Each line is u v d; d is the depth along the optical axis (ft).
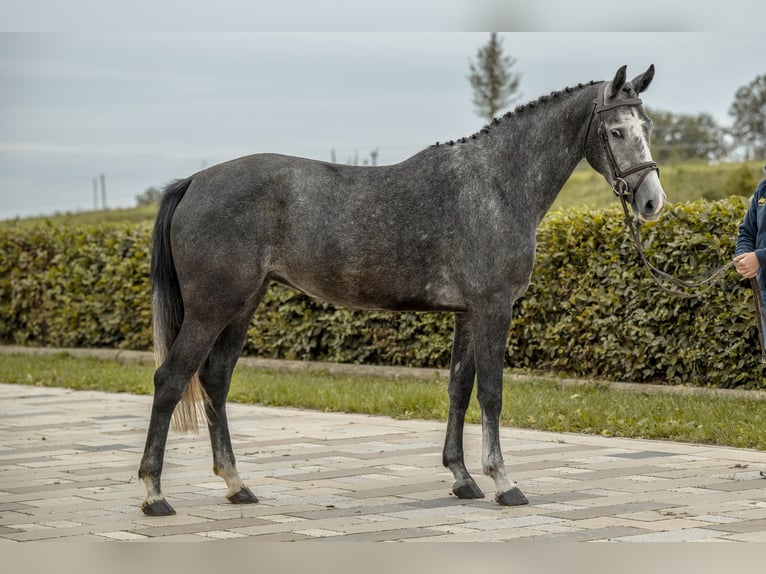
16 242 61.77
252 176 22.00
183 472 26.53
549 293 41.73
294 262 22.24
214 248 21.61
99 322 58.03
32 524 20.79
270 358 50.90
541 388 39.58
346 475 25.68
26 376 48.73
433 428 33.17
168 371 21.74
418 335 45.60
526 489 23.43
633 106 21.98
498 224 22.08
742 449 28.19
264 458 28.22
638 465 26.04
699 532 19.08
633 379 39.86
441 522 20.44
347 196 22.31
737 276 36.22
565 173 22.84
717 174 94.53
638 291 38.88
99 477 25.91
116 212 126.11
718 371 37.19
